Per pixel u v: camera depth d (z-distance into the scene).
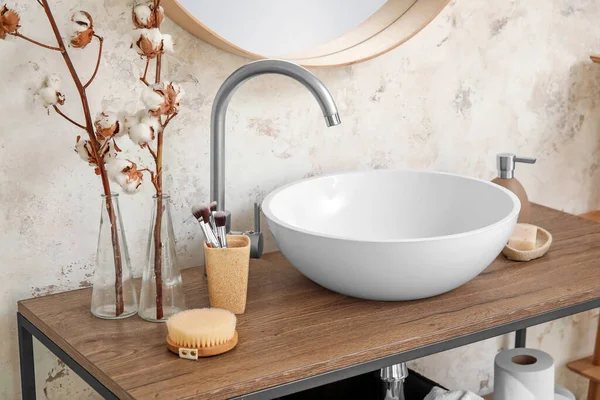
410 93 1.82
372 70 1.75
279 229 1.36
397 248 1.25
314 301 1.38
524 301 1.36
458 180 1.63
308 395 1.71
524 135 2.03
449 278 1.32
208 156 1.59
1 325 1.44
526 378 1.62
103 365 1.15
